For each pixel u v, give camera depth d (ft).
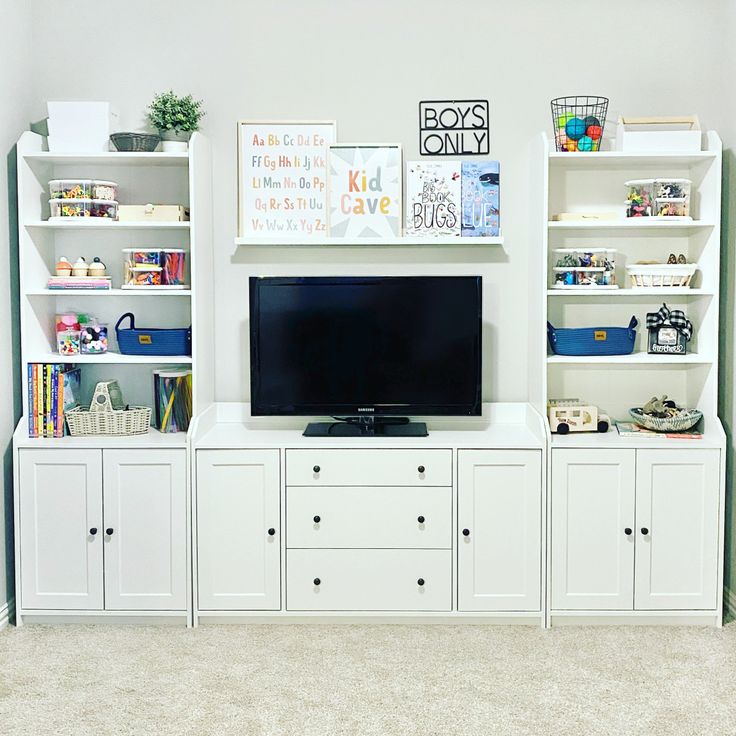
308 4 12.14
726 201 11.81
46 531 11.27
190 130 11.76
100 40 12.17
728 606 11.74
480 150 12.22
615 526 11.16
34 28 12.17
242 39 12.18
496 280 12.32
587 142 11.44
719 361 12.08
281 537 11.21
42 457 11.20
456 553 11.21
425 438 11.37
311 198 12.23
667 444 11.06
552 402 11.99
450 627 11.21
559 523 11.16
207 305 12.01
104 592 11.30
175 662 10.18
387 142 12.24
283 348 11.83
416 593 11.25
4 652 10.46
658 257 12.28
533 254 11.94
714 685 9.54
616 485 11.12
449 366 11.80
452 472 11.12
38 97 12.23
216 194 12.30
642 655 10.32
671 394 12.36
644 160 11.61
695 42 12.07
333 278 11.73
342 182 12.07
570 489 11.13
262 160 12.21
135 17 12.17
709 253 11.46
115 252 12.37
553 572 11.19
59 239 12.31
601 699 9.23
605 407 12.39
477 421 12.35
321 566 11.24
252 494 11.18
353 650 10.49
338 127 12.25
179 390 11.78
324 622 11.36
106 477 11.20
